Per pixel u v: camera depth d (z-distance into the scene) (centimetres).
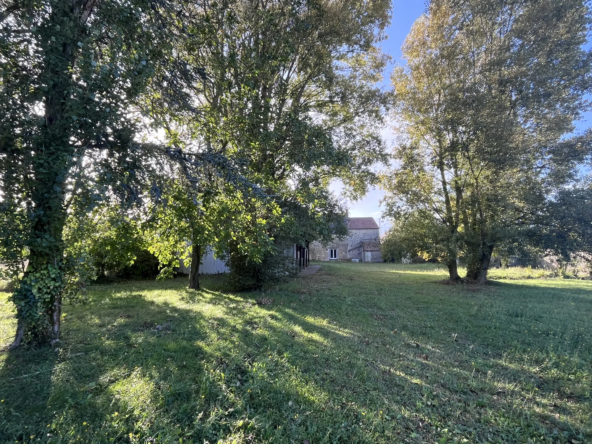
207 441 260
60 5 332
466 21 1341
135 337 498
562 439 291
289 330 575
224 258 973
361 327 632
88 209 365
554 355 494
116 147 389
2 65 305
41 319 442
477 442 284
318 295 1004
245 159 580
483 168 1244
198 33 507
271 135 663
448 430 298
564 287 1396
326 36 897
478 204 1267
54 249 426
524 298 1054
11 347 438
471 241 1290
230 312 699
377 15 992
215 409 304
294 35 782
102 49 411
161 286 1129
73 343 466
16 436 257
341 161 772
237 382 358
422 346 539
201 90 605
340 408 325
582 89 1196
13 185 346
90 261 498
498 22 1330
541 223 1248
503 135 1136
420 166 1432
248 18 632
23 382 344
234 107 627
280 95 826
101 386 339
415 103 1392
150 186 439
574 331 640
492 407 345
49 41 327
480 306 887
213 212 573
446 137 1351
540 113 1231
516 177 1220
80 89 339
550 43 1200
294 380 372
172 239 674
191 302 810
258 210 654
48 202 382
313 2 759
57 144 350
